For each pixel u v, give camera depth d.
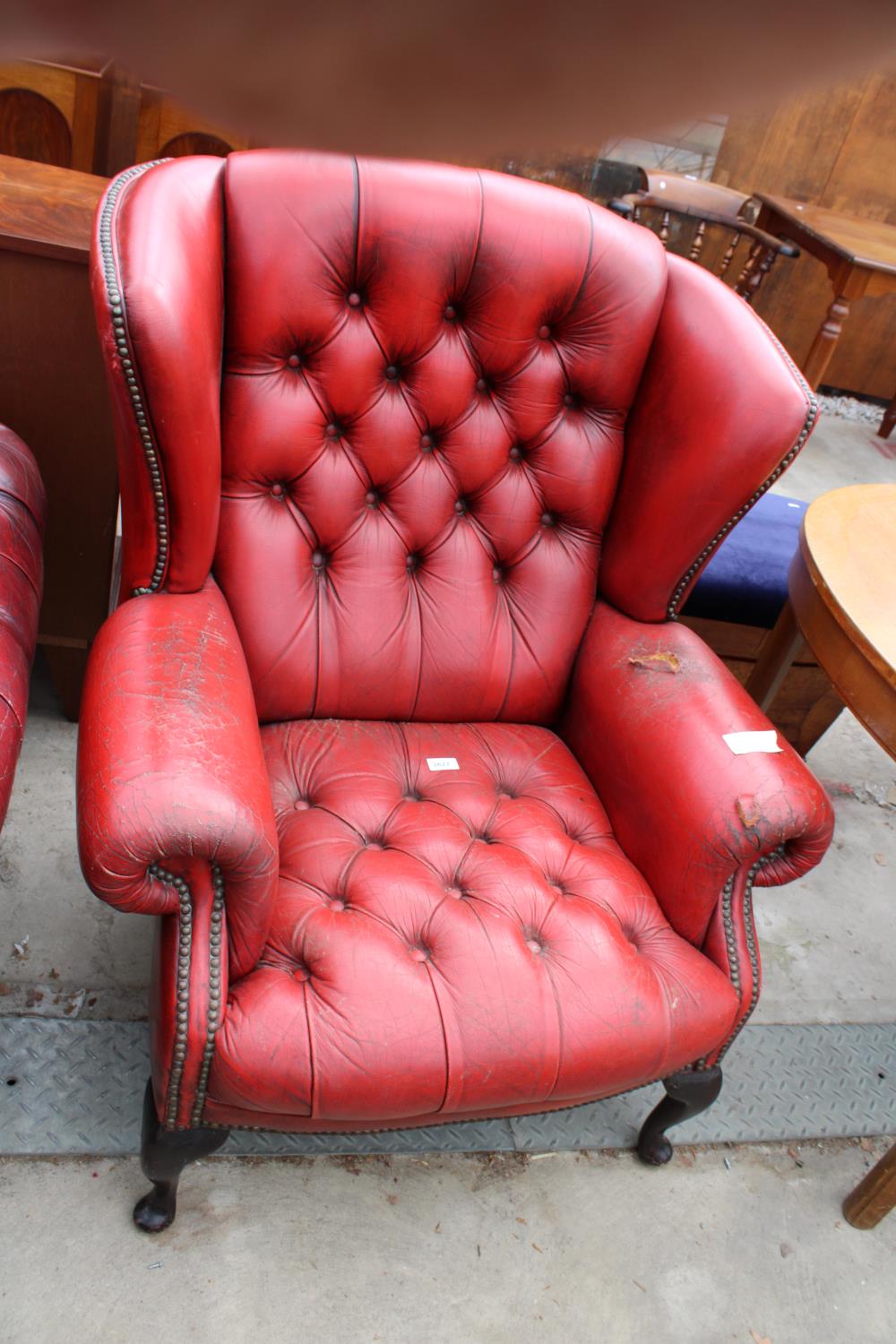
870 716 1.40
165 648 1.14
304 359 1.34
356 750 1.43
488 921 1.21
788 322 4.06
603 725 1.46
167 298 1.07
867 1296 1.40
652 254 1.41
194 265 1.13
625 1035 1.16
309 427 1.35
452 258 1.32
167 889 1.01
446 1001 1.11
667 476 1.43
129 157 1.62
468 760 1.47
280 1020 1.06
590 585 1.56
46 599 1.72
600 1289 1.32
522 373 1.43
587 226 1.37
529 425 1.46
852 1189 1.53
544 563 1.53
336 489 1.40
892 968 1.91
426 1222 1.34
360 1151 1.38
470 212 1.30
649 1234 1.39
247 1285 1.23
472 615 1.50
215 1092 1.05
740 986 1.27
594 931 1.24
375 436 1.40
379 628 1.45
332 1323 1.22
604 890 1.31
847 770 2.38
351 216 1.26
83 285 1.46
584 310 1.41
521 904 1.25
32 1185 1.26
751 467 1.36
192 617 1.22
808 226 2.56
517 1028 1.11
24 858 1.62
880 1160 1.43
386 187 1.27
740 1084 1.62
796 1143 1.57
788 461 1.37
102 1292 1.19
